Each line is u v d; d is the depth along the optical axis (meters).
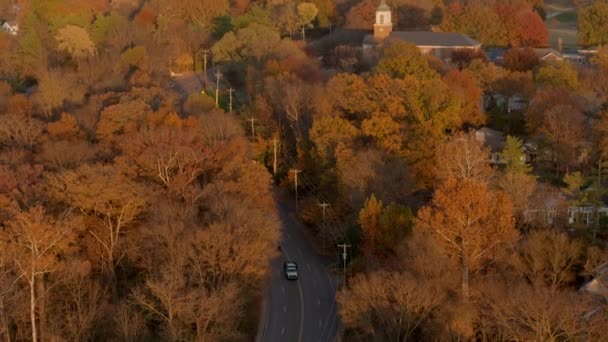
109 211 86.31
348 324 74.38
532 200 90.19
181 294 74.31
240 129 122.12
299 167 116.25
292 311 86.75
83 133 117.56
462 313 71.38
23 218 74.62
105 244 83.38
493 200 81.62
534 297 67.56
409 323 71.38
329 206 103.44
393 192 97.44
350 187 99.50
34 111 131.25
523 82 133.12
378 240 88.69
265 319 84.94
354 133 109.12
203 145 106.50
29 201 86.56
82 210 86.50
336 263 97.50
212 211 87.38
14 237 75.44
